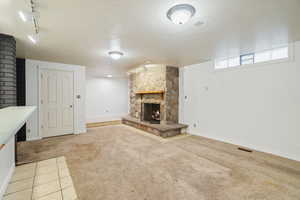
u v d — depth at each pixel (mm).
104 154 2887
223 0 1487
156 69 4957
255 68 3146
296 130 2621
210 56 3564
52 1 1486
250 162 2561
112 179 2023
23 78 3744
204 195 1706
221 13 1738
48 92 4102
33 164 2441
